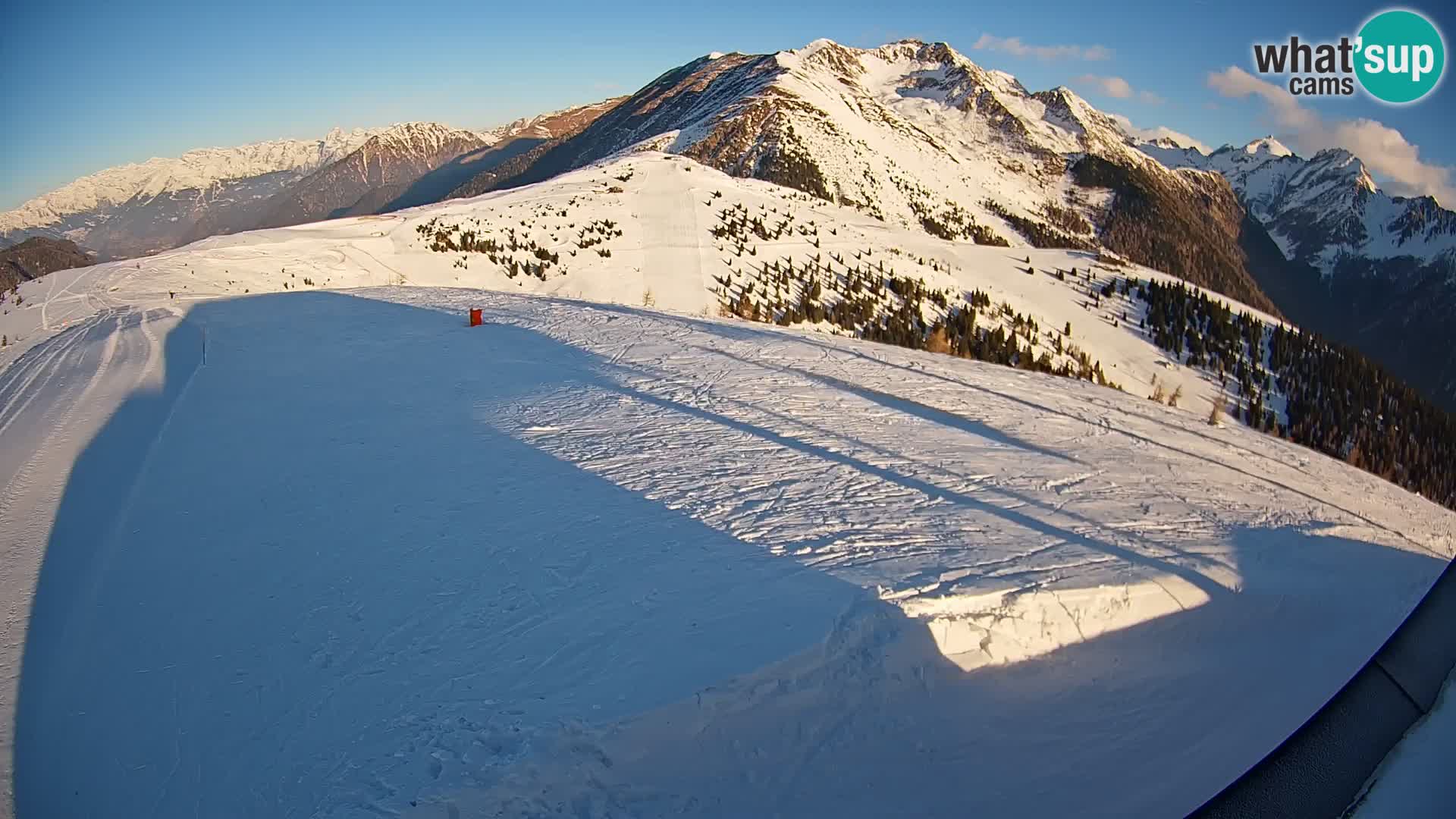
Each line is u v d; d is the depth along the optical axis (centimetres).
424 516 771
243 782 443
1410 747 294
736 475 870
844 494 816
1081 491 883
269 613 613
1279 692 546
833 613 559
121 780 458
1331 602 678
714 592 595
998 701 520
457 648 543
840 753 471
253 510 809
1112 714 517
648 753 452
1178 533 772
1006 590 600
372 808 413
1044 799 445
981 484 879
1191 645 598
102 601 652
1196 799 440
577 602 591
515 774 430
